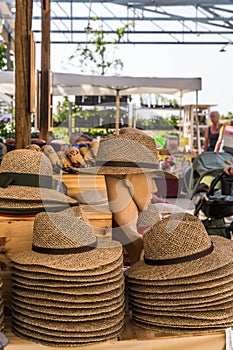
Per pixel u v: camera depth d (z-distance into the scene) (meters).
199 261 1.40
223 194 4.63
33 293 1.30
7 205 1.62
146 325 1.40
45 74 6.39
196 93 9.06
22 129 3.78
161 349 1.35
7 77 8.17
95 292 1.29
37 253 1.37
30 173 1.68
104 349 1.31
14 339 1.33
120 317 1.35
